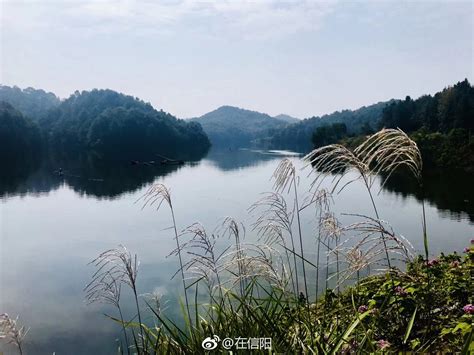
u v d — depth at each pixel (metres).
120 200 50.12
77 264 24.47
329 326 3.70
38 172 82.12
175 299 14.62
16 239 31.06
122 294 18.06
